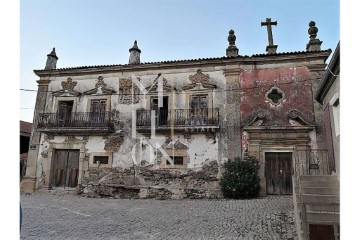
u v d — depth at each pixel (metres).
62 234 6.30
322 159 11.59
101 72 15.41
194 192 12.39
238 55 13.48
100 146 14.41
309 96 12.40
